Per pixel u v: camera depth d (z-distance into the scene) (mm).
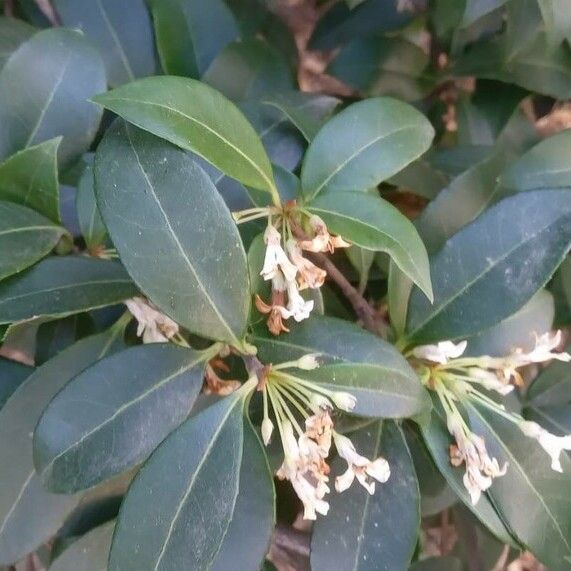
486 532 294
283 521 270
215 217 181
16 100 224
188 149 176
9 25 282
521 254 215
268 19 358
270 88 294
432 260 219
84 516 236
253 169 188
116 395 186
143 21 297
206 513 178
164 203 179
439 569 290
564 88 317
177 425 190
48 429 181
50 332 245
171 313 181
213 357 204
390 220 186
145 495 176
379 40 339
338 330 193
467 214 257
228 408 186
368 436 216
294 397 200
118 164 177
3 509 203
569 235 211
